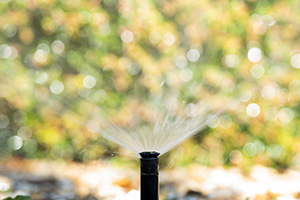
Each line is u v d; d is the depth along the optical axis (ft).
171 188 4.61
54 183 4.76
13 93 6.35
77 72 6.46
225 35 6.33
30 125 6.43
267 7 6.42
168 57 6.42
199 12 6.50
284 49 6.42
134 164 5.95
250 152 6.12
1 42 6.36
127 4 6.22
